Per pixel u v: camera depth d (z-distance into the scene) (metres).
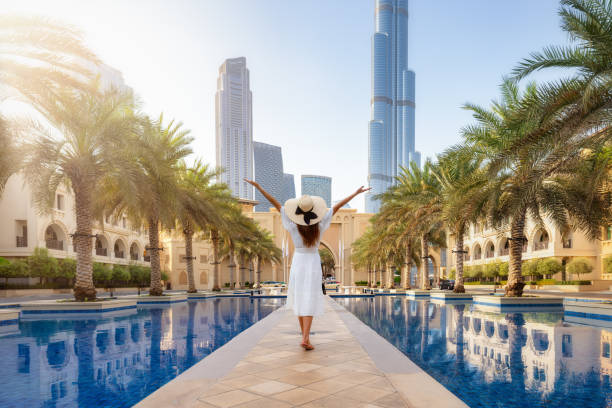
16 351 6.47
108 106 15.11
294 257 5.23
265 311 14.20
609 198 13.01
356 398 3.20
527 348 6.47
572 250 33.47
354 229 66.19
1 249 30.67
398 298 23.72
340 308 12.02
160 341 7.34
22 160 12.97
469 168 18.61
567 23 10.01
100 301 14.73
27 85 12.41
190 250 24.67
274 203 5.21
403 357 4.62
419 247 33.62
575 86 9.45
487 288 44.03
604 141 9.65
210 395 3.28
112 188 17.45
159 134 19.30
